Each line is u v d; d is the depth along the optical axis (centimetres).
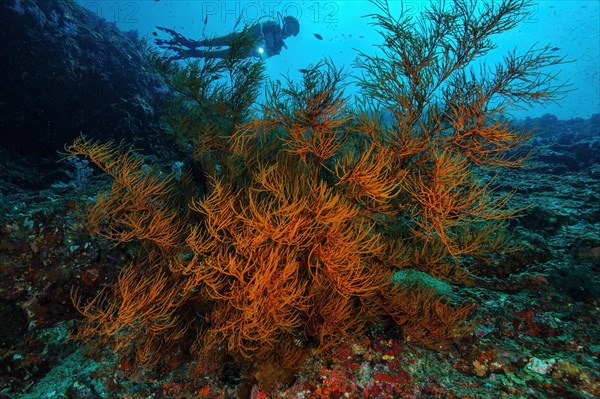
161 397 246
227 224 225
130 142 820
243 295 220
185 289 235
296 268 228
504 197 243
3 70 718
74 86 795
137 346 247
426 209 244
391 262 297
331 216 215
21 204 368
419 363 250
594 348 244
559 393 215
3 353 268
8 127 722
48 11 813
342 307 243
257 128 251
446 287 307
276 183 224
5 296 281
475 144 236
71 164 717
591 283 320
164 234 270
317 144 245
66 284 303
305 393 233
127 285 227
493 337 266
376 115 255
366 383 235
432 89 246
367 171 218
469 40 233
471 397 219
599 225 487
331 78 216
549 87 216
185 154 745
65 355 287
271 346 245
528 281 342
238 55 310
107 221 316
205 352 243
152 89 980
